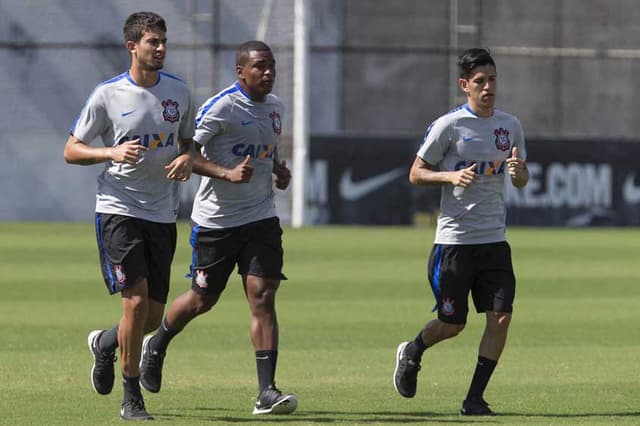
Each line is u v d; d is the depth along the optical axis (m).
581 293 58.72
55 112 118.94
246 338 43.31
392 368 36.78
